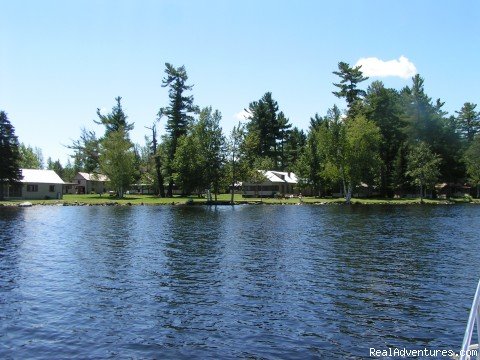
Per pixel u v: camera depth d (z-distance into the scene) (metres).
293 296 16.17
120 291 16.88
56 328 12.78
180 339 11.97
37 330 12.61
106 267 21.39
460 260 23.22
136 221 45.97
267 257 24.16
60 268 21.14
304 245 28.66
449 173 97.31
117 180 90.31
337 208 69.62
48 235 33.81
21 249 26.84
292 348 11.37
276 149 138.38
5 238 31.94
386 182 99.12
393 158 99.81
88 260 23.20
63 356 10.85
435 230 37.59
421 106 96.69
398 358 10.81
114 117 106.44
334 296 16.17
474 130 119.62
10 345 11.52
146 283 18.17
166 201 81.25
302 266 21.64
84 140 104.00
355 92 97.31
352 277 19.25
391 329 12.74
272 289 17.20
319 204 80.81
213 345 11.56
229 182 80.62
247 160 82.25
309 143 102.81
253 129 130.50
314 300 15.65
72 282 18.28
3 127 77.19
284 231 36.75
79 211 60.78
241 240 31.17
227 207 71.62
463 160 97.88
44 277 19.19
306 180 102.56
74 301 15.49
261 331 12.57
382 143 97.75
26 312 14.22
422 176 86.12
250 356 10.88
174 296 16.20
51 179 90.94
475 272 20.27
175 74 92.12
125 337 12.11
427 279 18.88
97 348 11.35
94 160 105.88
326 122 88.56
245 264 22.19
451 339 12.01
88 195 104.38
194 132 80.62
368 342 11.77
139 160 108.06
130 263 22.42
